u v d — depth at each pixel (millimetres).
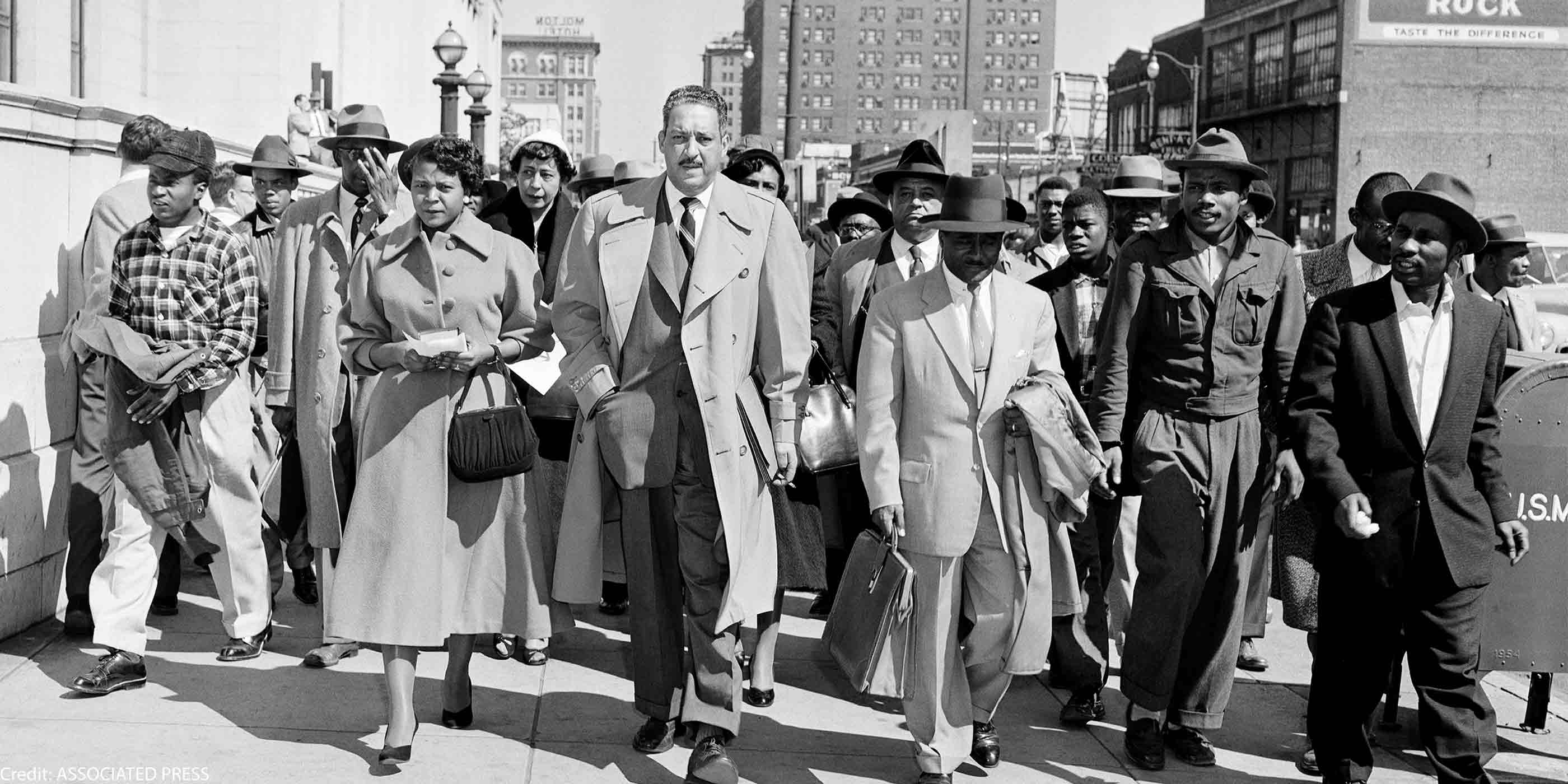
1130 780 5332
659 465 5023
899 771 5305
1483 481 4922
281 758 5031
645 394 5059
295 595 7516
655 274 5047
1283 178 77562
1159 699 5316
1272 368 5570
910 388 5070
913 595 5055
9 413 6227
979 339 5070
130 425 5617
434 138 5207
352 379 6223
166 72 21938
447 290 5168
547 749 5305
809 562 6336
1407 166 71312
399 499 4984
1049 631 5109
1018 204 7273
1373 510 4848
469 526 5207
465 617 5223
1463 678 4793
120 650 5641
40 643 6219
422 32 41750
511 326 5367
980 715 5328
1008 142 132875
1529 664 5590
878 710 6074
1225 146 5453
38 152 6527
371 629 4902
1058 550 5156
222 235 5938
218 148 9570
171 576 6953
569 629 5500
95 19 18609
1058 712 6199
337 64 27828
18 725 5211
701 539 5047
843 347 6738
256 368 7160
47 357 6605
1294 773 5480
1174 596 5328
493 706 5816
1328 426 4910
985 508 5047
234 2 22203
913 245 6637
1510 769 5613
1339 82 71125
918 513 5008
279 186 7227
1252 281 5488
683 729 5445
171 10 21906
